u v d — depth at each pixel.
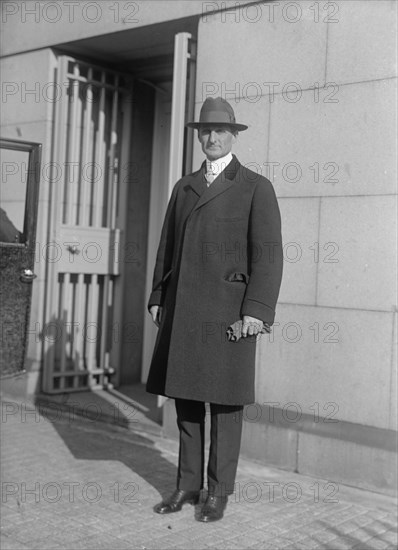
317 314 4.75
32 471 4.71
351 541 3.74
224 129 3.93
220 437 3.92
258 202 3.82
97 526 3.85
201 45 5.33
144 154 6.96
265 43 5.02
